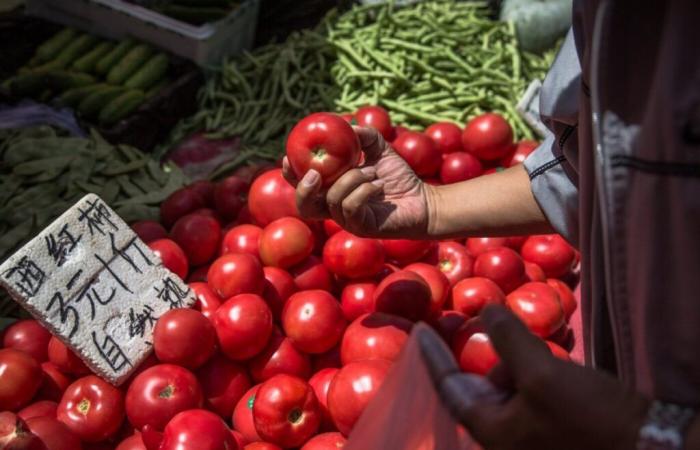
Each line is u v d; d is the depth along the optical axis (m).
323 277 2.25
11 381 1.79
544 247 2.52
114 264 1.92
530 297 2.20
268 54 3.79
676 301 1.01
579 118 1.26
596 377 0.93
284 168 1.92
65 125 3.18
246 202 2.64
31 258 1.78
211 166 3.32
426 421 1.14
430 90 3.68
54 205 2.70
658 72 0.99
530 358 0.96
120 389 1.88
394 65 3.64
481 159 3.04
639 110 1.03
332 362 2.09
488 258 2.35
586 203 1.27
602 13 1.01
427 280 2.15
